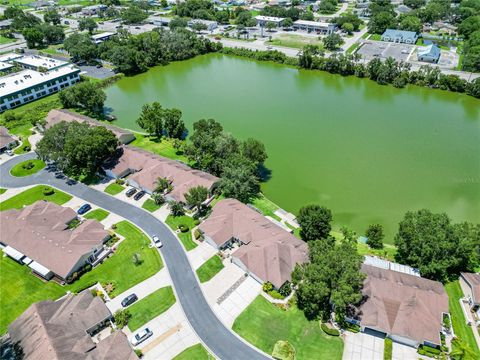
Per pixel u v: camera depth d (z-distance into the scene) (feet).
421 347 204.13
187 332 218.59
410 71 588.09
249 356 206.18
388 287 223.30
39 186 350.84
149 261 265.34
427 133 441.27
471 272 248.73
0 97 487.61
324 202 331.36
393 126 458.09
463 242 237.86
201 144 354.33
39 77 554.87
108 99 547.08
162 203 323.78
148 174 337.93
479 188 347.97
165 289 244.63
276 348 205.16
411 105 514.68
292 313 227.20
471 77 559.38
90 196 335.67
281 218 305.73
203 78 622.54
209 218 290.15
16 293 245.24
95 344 205.46
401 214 316.60
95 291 241.14
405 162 386.11
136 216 309.42
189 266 260.62
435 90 555.28
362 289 224.94
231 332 218.38
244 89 574.15
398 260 262.47
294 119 477.77
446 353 201.46
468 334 212.23
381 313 213.05
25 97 520.42
